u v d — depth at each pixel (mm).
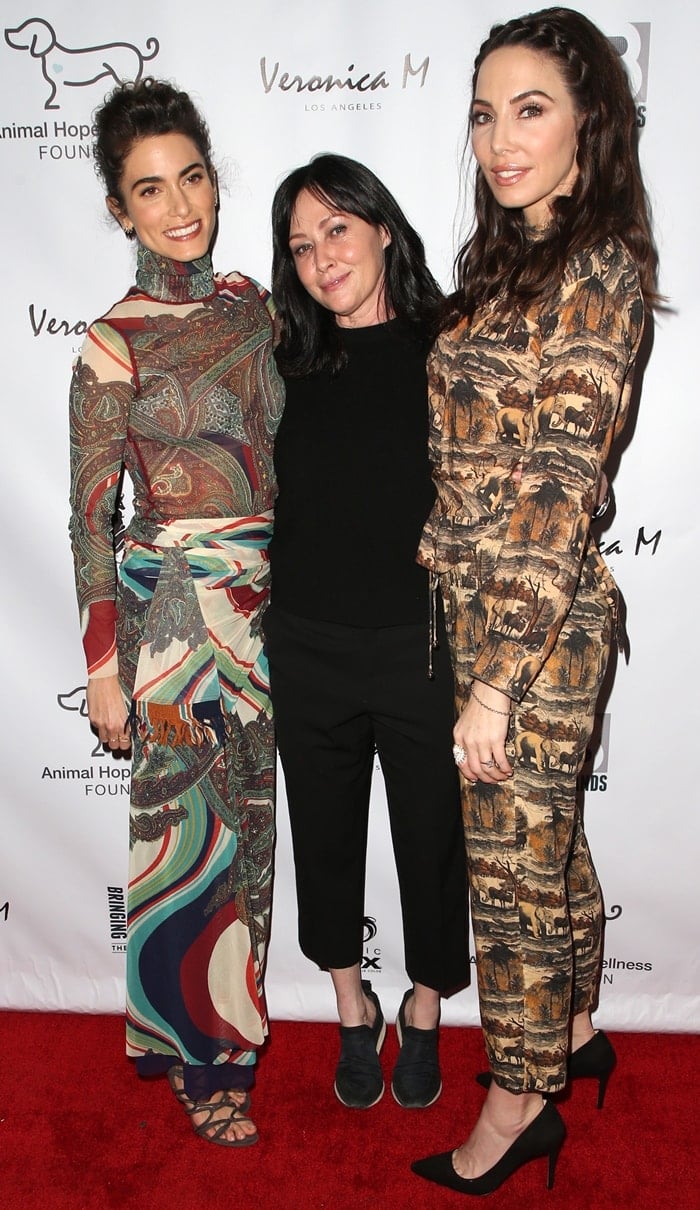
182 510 1429
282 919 1983
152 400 1383
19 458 1756
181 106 1343
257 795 1604
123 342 1360
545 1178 1554
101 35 1568
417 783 1519
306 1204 1510
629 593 1756
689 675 1779
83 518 1423
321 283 1358
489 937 1373
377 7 1541
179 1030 1615
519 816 1290
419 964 1665
